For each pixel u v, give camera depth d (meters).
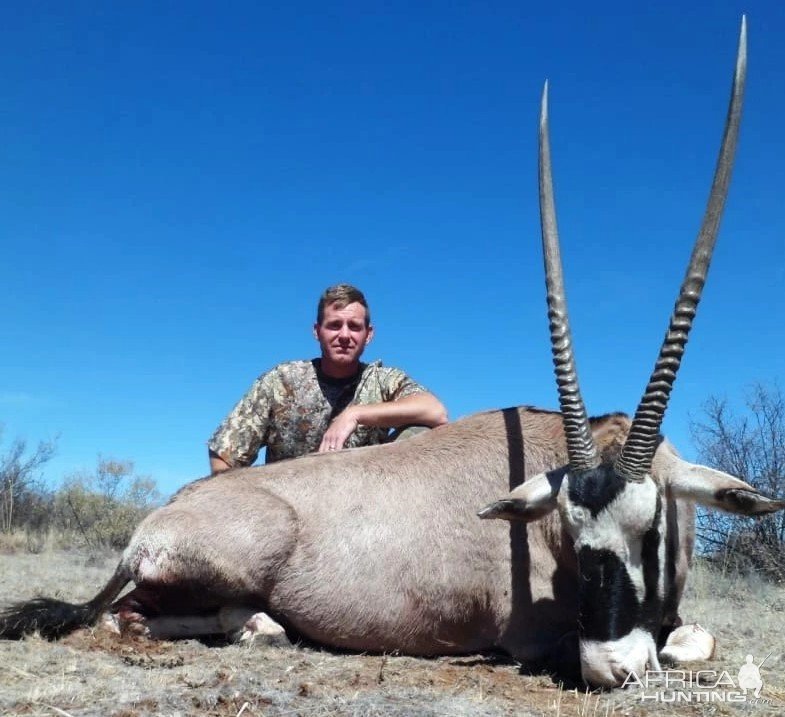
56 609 2.06
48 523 6.09
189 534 2.07
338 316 2.61
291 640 2.14
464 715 1.44
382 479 2.11
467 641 2.02
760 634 2.38
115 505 6.30
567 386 1.69
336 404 2.65
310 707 1.45
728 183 1.72
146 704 1.44
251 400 2.64
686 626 1.99
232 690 1.53
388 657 2.01
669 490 1.70
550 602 1.91
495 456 2.07
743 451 4.33
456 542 2.01
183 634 2.10
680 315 1.65
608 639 1.58
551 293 1.76
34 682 1.59
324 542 2.07
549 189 1.88
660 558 1.63
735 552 3.95
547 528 1.93
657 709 1.52
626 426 1.86
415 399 2.47
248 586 2.07
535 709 1.51
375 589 2.03
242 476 2.20
